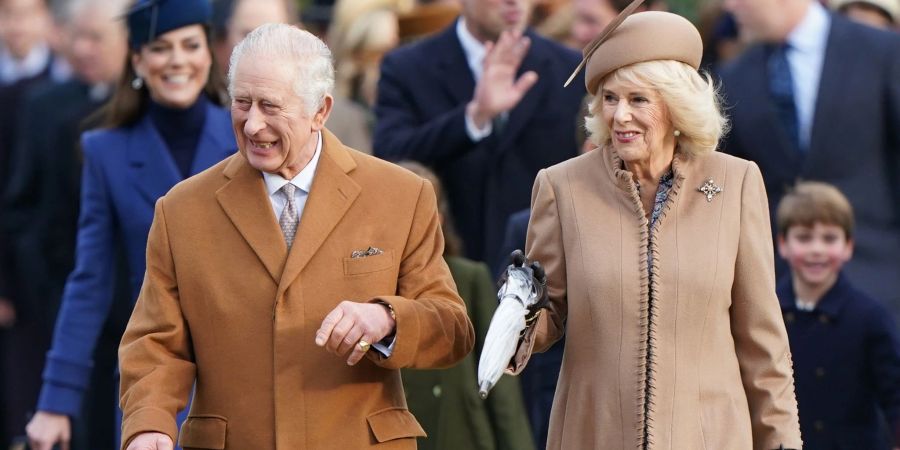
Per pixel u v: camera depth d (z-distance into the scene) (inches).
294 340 571.5
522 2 866.1
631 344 579.8
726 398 579.8
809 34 873.5
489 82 839.7
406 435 581.0
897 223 873.5
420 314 564.1
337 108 937.5
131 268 729.0
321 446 570.3
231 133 740.7
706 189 589.0
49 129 1029.8
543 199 600.7
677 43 575.8
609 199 591.5
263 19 907.4
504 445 718.5
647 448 573.3
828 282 799.7
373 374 578.6
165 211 588.4
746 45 914.7
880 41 871.7
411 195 589.0
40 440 737.0
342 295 575.5
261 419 572.1
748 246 585.9
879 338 796.0
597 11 922.7
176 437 577.6
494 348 551.8
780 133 872.9
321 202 579.5
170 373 577.6
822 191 799.7
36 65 1235.9
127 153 730.8
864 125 868.0
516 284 562.9
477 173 852.0
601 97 589.0
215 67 748.6
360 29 1065.5
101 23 1016.9
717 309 581.6
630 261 582.9
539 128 857.5
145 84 734.5
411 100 883.4
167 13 722.8
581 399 585.9
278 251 576.7
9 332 1080.2
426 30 1059.9
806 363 802.2
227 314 576.4
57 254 1032.2
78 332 733.9
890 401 793.6
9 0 1223.5
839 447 798.5
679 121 577.9
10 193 1046.4
